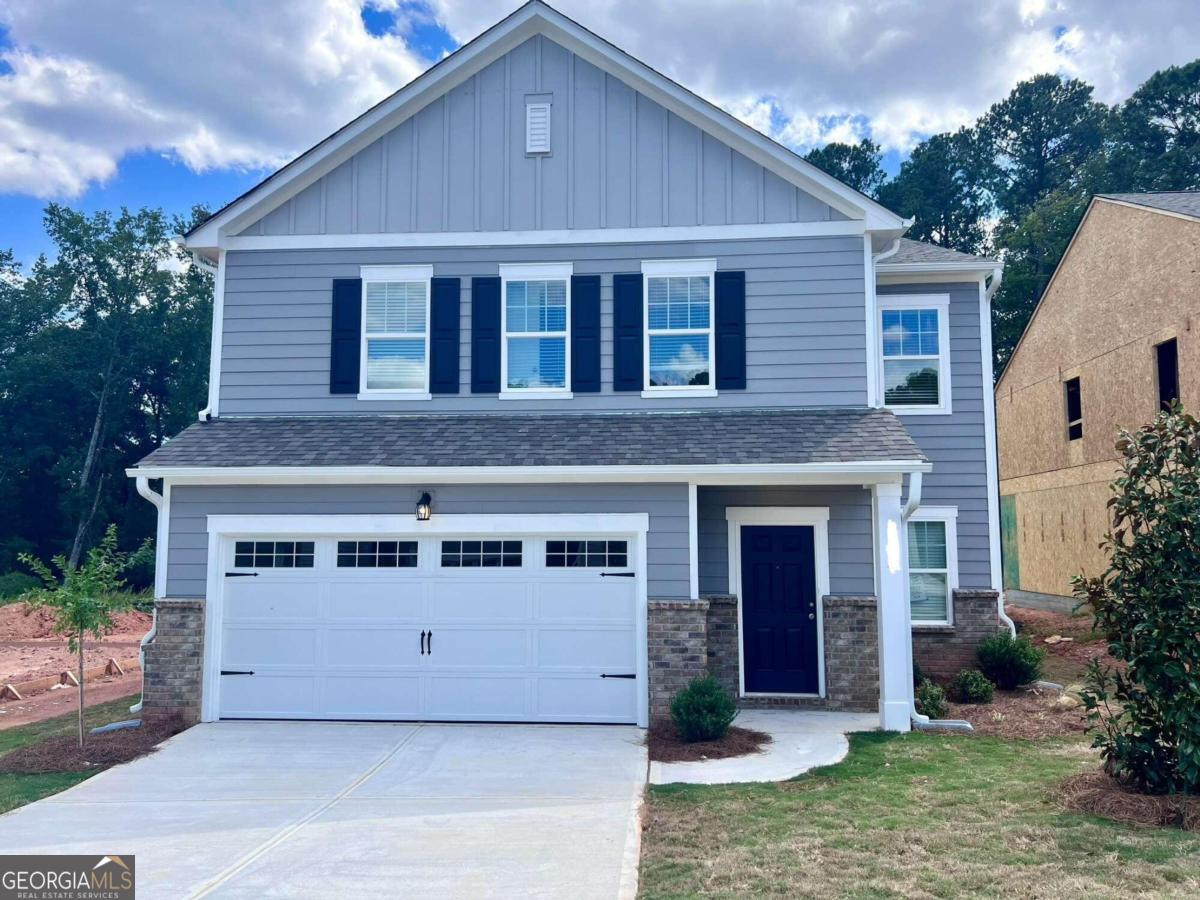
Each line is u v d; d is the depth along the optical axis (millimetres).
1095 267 20984
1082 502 21781
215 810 7664
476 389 12648
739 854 6289
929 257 14203
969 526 13672
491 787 8219
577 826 7082
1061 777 8047
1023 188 50875
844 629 11719
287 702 10977
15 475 40844
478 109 13008
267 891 5859
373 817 7406
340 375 12789
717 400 12359
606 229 12711
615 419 12188
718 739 9828
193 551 11094
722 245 12547
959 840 6406
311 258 13023
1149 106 43656
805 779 8266
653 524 10688
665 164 12711
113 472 42375
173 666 10883
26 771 9000
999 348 38031
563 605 10859
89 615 9828
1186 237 17203
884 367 14109
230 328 12984
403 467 10664
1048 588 23828
